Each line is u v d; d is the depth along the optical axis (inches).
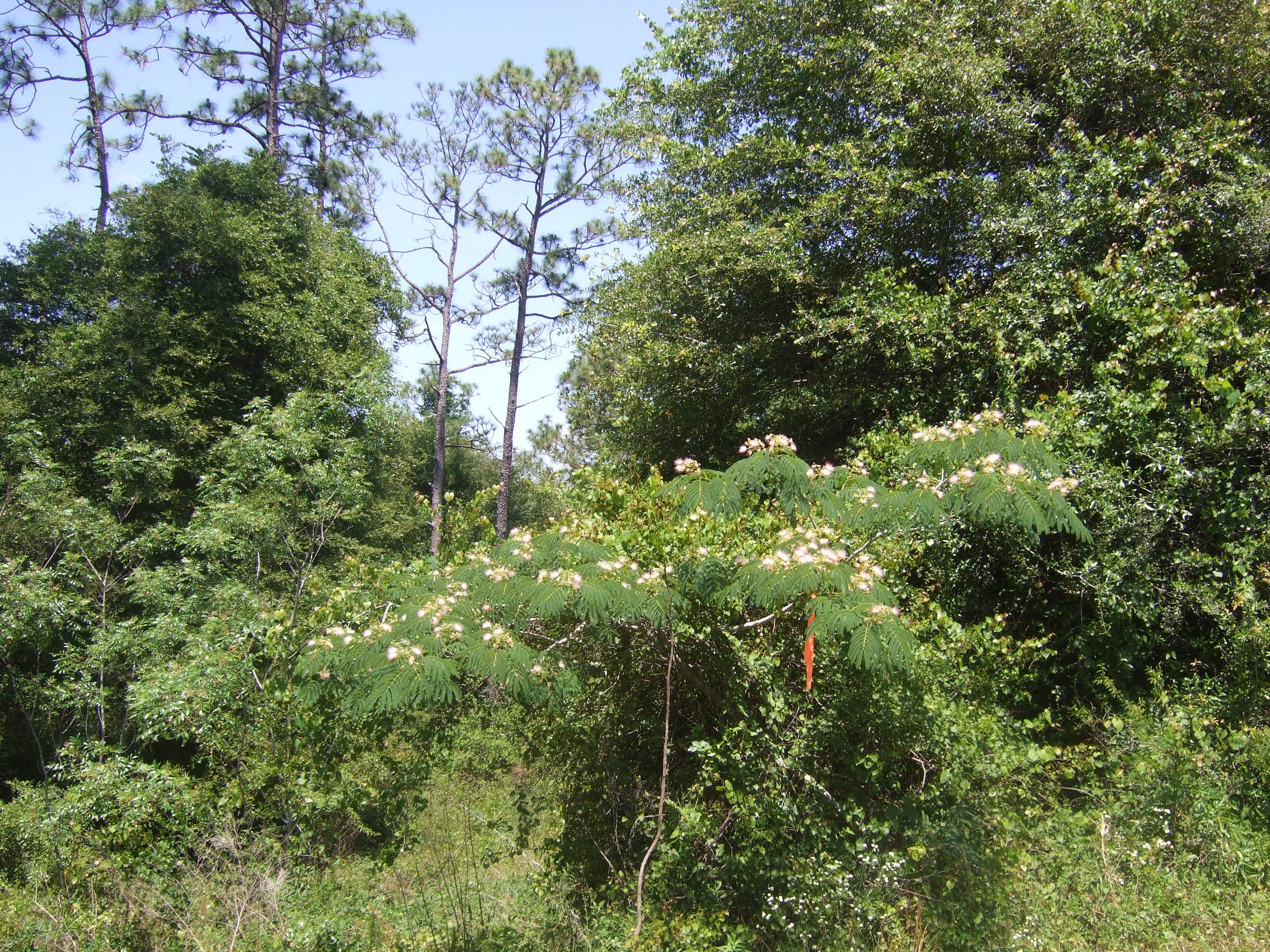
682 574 165.2
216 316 475.8
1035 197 308.7
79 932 204.1
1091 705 247.4
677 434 408.5
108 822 253.4
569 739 205.2
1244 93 320.8
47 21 695.1
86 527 337.7
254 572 328.5
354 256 655.1
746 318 379.9
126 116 730.2
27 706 315.0
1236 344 248.1
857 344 314.7
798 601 156.5
